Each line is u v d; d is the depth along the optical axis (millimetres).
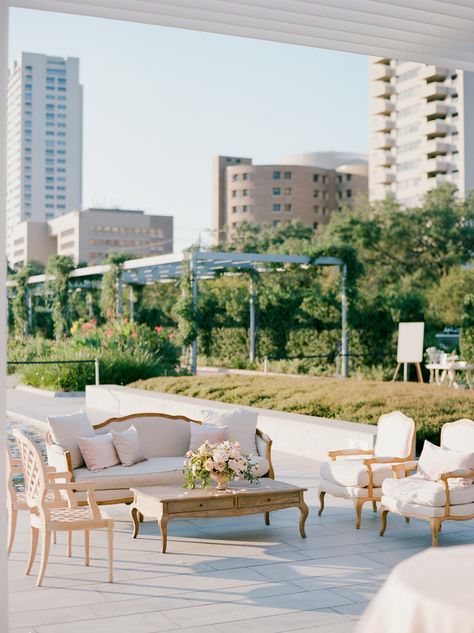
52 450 7043
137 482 6926
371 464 7152
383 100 73500
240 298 25906
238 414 7809
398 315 24672
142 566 5816
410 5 4023
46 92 164125
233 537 6684
